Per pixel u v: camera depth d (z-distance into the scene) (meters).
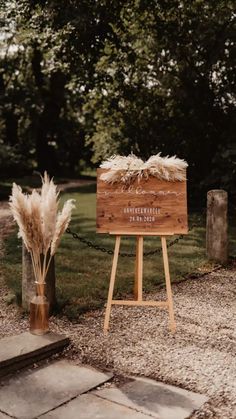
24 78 28.23
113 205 5.00
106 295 5.97
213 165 15.21
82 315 5.32
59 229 4.55
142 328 5.00
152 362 4.22
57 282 6.45
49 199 4.47
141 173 4.97
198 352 4.43
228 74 14.86
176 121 15.55
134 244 9.01
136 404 3.55
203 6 14.39
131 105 16.06
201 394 3.71
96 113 16.56
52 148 31.75
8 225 11.72
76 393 3.70
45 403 3.55
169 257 8.02
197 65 14.92
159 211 4.96
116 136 16.08
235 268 7.58
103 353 4.39
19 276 6.71
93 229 10.63
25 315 5.26
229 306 5.80
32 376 3.97
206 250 7.87
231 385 3.82
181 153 15.39
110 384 3.88
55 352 4.39
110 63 15.33
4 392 3.70
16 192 4.48
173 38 14.73
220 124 15.16
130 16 14.75
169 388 3.80
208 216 7.77
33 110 29.38
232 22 14.16
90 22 12.50
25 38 15.10
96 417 3.37
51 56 14.45
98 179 5.03
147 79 15.79
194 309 5.64
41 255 5.17
